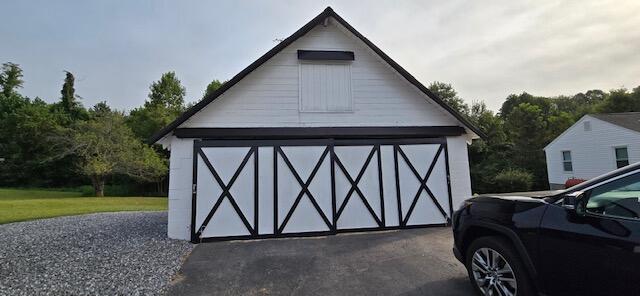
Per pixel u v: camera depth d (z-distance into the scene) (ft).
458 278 12.92
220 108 23.57
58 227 26.04
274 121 24.06
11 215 34.17
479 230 10.87
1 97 121.08
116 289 12.28
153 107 120.26
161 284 12.89
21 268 14.76
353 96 25.30
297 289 12.27
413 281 12.71
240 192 21.90
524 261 8.76
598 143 57.06
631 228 6.75
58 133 84.99
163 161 88.89
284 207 22.18
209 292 12.11
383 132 24.99
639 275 6.45
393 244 18.83
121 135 81.66
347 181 23.34
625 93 108.27
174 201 21.97
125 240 20.81
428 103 25.98
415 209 23.85
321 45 25.54
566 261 7.80
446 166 24.82
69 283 12.86
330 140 23.52
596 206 7.63
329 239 20.77
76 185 105.50
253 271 14.49
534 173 84.33
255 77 24.32
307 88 24.82
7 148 106.42
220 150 22.15
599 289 7.11
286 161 22.74
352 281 12.94
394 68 25.11
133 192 97.91
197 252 18.06
